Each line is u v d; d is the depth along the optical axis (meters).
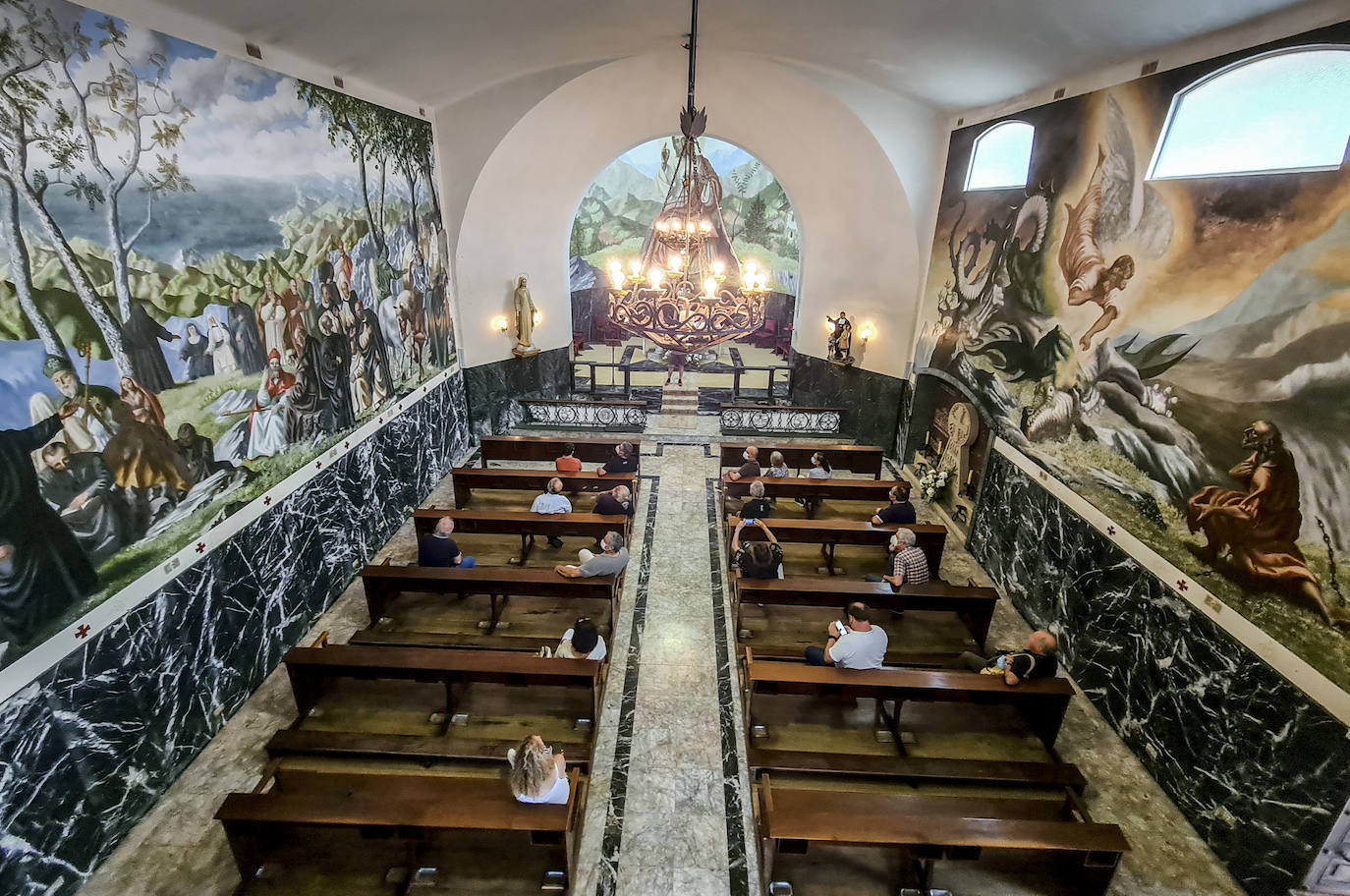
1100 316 6.48
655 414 14.28
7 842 4.10
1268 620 4.53
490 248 11.80
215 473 5.77
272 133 6.39
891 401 12.11
